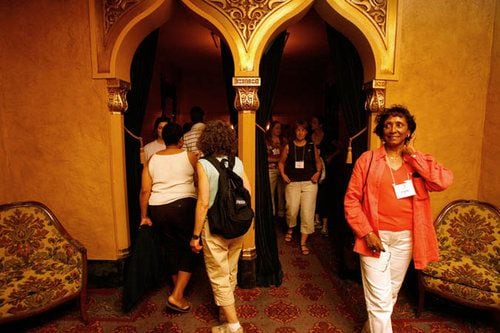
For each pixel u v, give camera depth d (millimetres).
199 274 3090
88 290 2803
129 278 2445
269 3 2572
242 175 2072
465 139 2703
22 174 2777
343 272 2986
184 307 2434
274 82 2844
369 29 2553
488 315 2389
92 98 2680
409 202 1802
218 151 2008
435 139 2693
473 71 2633
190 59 6516
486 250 2389
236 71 2623
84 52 2633
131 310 2490
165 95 6469
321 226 4426
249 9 2586
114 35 2600
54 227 2459
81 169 2768
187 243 2379
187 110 7781
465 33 2600
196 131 3162
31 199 2801
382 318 1753
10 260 2285
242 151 2730
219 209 1912
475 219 2502
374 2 2541
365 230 1783
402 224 1810
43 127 2729
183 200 2326
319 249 3717
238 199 1935
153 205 2334
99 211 2809
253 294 2719
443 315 2402
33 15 2621
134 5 2574
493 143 2586
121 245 2844
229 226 1899
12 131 2734
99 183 2777
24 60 2668
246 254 2791
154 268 2584
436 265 2275
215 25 2594
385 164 1808
